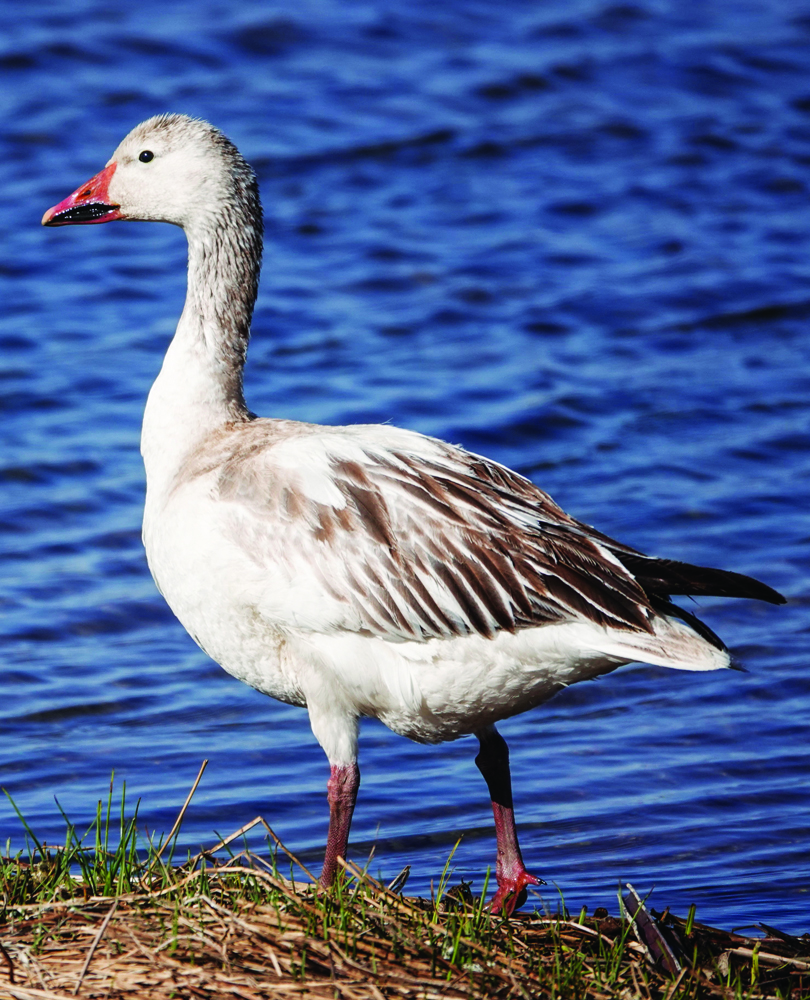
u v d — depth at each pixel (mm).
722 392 18766
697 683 13266
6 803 11141
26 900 7965
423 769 11953
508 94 26922
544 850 10531
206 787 11461
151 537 8984
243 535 8453
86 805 11086
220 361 9422
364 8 29328
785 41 29234
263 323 20438
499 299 21094
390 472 8406
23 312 20641
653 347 20000
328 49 27859
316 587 8281
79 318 20516
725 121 26531
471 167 24859
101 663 13617
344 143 25141
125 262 22078
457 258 22219
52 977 6941
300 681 8680
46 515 16109
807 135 26047
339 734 8664
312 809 11133
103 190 9938
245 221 9664
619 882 9305
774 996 7250
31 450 17281
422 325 20500
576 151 25438
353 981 6816
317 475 8453
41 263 21812
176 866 8734
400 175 24578
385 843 10656
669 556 14961
